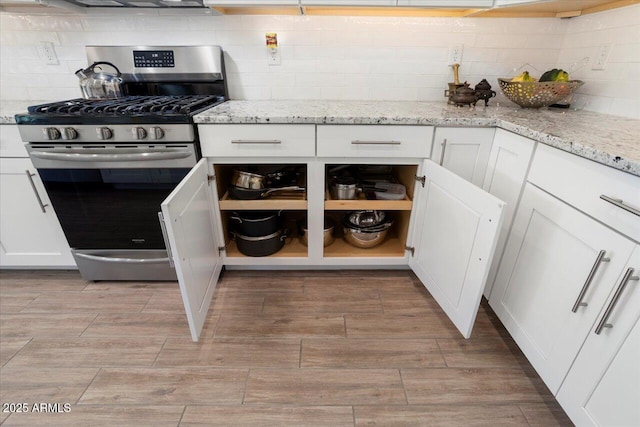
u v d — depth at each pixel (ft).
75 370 4.14
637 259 2.56
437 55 6.07
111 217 5.16
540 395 3.90
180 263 3.71
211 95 6.03
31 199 5.13
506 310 4.41
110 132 4.48
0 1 4.89
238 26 5.85
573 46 5.67
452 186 4.27
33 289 5.56
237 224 5.92
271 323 4.91
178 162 4.71
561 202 3.42
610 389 2.82
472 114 4.96
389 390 3.93
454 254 4.34
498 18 5.80
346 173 6.23
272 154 4.86
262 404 3.76
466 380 4.06
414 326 4.87
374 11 5.74
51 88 6.27
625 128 3.92
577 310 3.16
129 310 5.12
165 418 3.60
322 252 5.77
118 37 5.91
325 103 5.93
